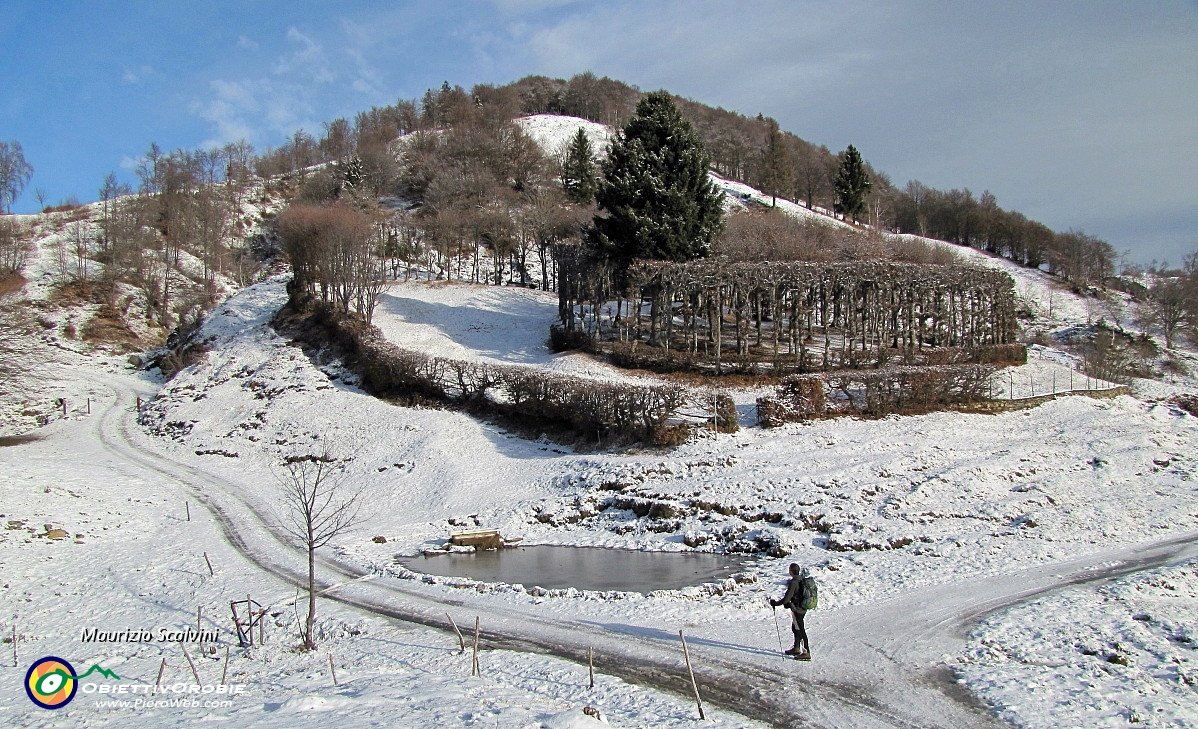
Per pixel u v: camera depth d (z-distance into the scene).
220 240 91.75
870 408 34.38
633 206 48.59
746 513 26.16
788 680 14.23
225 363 52.62
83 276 76.56
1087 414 35.25
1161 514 25.34
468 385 40.62
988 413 35.25
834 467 28.75
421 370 41.97
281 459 39.44
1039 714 12.48
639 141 49.84
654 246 47.53
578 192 88.69
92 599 22.36
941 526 24.47
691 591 19.92
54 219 95.31
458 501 31.84
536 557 25.17
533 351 47.97
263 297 64.00
